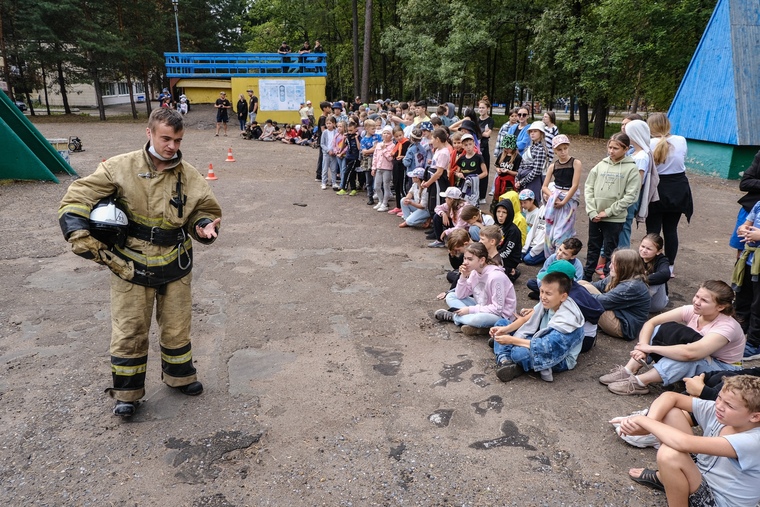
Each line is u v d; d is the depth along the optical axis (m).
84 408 3.58
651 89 19.47
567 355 4.07
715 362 3.67
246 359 4.27
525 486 2.93
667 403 2.94
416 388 3.89
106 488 2.87
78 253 3.02
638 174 5.42
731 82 12.28
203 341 4.56
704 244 7.72
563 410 3.64
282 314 5.13
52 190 10.40
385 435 3.35
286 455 3.16
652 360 4.17
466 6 24.89
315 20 35.94
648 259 5.04
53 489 2.86
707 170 13.22
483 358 4.35
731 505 2.57
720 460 2.62
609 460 3.16
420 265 6.61
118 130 23.27
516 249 5.92
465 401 3.73
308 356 4.34
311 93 24.00
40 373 4.01
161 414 3.54
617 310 4.69
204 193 3.45
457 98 43.00
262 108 23.89
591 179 5.78
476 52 25.69
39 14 24.97
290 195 10.61
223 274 6.19
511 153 7.94
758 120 12.22
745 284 4.66
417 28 27.75
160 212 3.29
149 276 3.32
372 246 7.39
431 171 7.84
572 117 32.69
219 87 26.05
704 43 13.20
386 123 12.77
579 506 2.80
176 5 25.98
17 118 11.59
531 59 24.00
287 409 3.61
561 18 20.56
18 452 3.14
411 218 8.27
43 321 4.88
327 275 6.22
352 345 4.53
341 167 10.75
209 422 3.45
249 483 2.93
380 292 5.72
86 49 26.33
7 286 5.70
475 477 3.00
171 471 3.01
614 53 17.97
